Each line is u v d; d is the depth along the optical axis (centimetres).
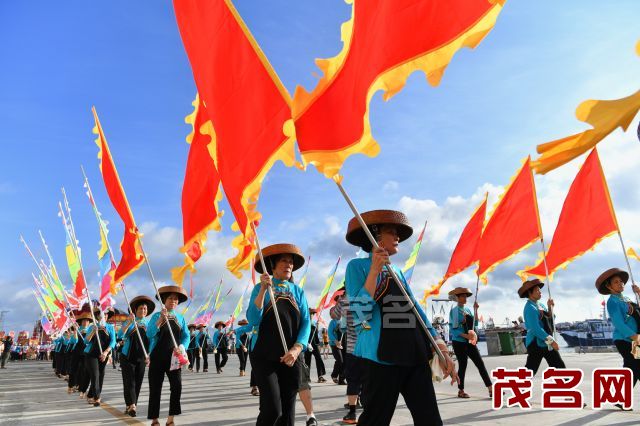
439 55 385
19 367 3591
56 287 2205
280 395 511
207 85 575
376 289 379
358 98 420
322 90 446
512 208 1009
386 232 407
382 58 407
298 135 445
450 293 1045
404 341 365
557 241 998
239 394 1242
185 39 611
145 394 1278
